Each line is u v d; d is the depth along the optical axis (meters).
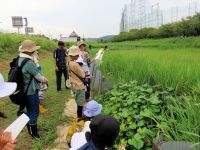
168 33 60.00
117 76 10.33
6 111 9.27
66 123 8.22
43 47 40.44
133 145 5.10
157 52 19.20
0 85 2.98
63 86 13.75
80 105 8.00
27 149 6.52
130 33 85.25
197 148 4.38
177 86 7.32
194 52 19.50
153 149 4.55
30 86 6.46
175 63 10.12
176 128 4.98
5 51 25.56
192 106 5.41
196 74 7.86
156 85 7.89
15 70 6.28
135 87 7.74
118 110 6.77
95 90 11.40
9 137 2.86
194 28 49.84
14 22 50.28
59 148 6.62
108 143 3.02
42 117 8.62
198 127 4.88
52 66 22.52
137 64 10.35
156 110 6.27
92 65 14.05
